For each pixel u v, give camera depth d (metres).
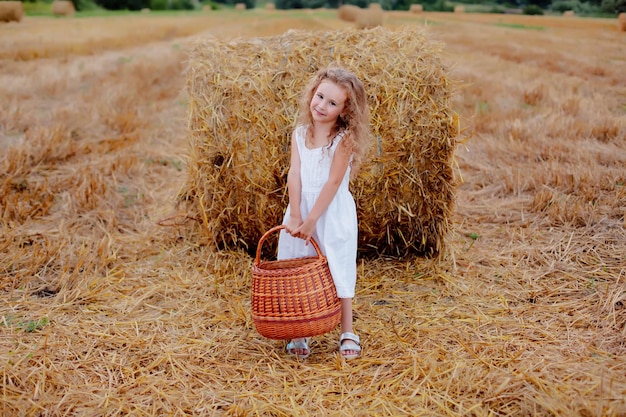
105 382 2.90
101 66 11.31
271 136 3.78
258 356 3.15
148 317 3.52
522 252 4.18
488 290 3.73
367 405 2.73
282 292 2.96
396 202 3.93
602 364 2.89
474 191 5.40
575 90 8.35
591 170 5.33
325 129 3.12
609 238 4.23
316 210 3.04
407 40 3.94
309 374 2.98
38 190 5.26
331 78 3.03
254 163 3.86
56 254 4.20
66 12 15.16
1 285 3.78
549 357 2.97
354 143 3.06
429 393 2.76
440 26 11.97
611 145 6.21
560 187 5.16
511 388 2.73
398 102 3.72
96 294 3.74
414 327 3.34
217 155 3.98
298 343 3.12
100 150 6.48
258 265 3.10
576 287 3.68
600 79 8.82
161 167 6.14
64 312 3.54
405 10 13.06
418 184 3.89
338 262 3.10
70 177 5.51
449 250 4.16
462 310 3.52
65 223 4.71
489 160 6.09
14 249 4.27
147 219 4.93
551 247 4.19
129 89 9.41
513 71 9.50
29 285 3.83
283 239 3.29
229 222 4.16
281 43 4.02
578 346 3.07
